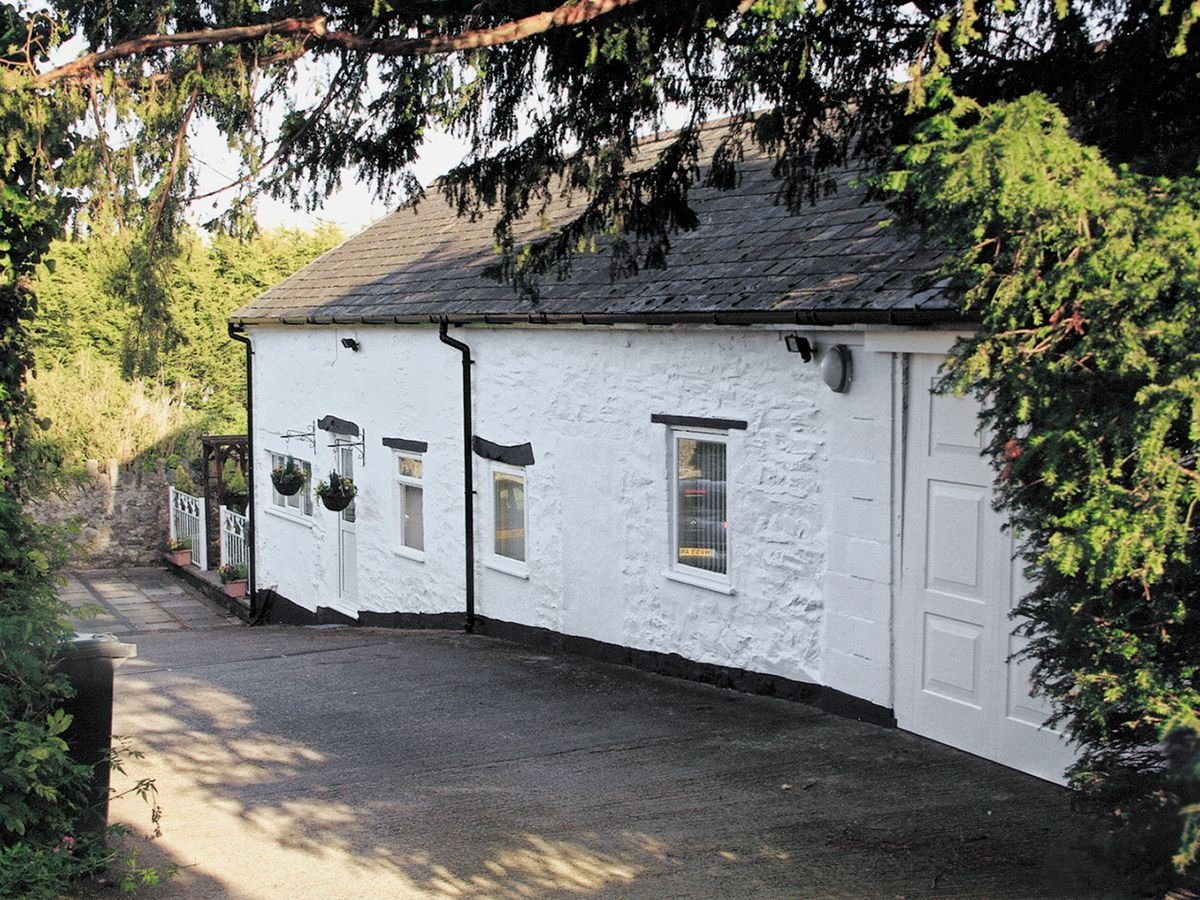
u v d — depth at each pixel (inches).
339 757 330.3
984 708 304.0
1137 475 153.9
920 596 324.5
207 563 954.7
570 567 484.1
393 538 626.5
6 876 197.8
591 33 262.4
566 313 450.9
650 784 293.1
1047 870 213.6
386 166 299.9
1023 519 180.4
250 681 447.8
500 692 411.8
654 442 430.6
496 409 526.9
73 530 230.2
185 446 1049.5
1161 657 169.0
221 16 254.8
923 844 242.5
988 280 166.9
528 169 307.9
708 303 383.2
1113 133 216.4
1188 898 175.0
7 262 223.1
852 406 344.2
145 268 260.4
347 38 255.1
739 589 395.2
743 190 475.5
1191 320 150.8
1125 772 177.8
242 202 275.0
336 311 645.3
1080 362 158.9
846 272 350.6
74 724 228.4
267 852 252.1
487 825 265.9
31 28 224.5
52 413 1005.8
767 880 226.8
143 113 243.4
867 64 268.1
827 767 301.3
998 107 167.0
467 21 277.1
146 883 224.1
